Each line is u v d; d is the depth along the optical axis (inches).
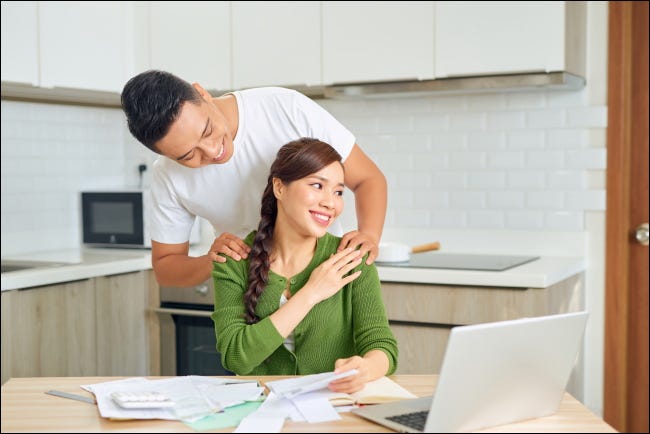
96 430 60.1
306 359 79.4
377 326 77.3
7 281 124.2
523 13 130.9
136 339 151.1
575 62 135.0
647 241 141.9
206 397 66.8
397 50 140.3
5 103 153.6
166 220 95.2
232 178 90.5
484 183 149.6
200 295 148.3
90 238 166.4
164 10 158.4
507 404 61.7
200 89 82.6
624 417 143.7
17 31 137.3
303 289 75.3
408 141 154.9
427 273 127.2
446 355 56.3
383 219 91.4
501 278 122.3
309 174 75.2
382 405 64.6
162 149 77.3
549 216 145.3
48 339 132.3
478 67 134.7
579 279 139.7
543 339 61.1
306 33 147.1
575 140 142.6
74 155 168.9
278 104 89.6
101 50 154.2
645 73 140.5
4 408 65.5
